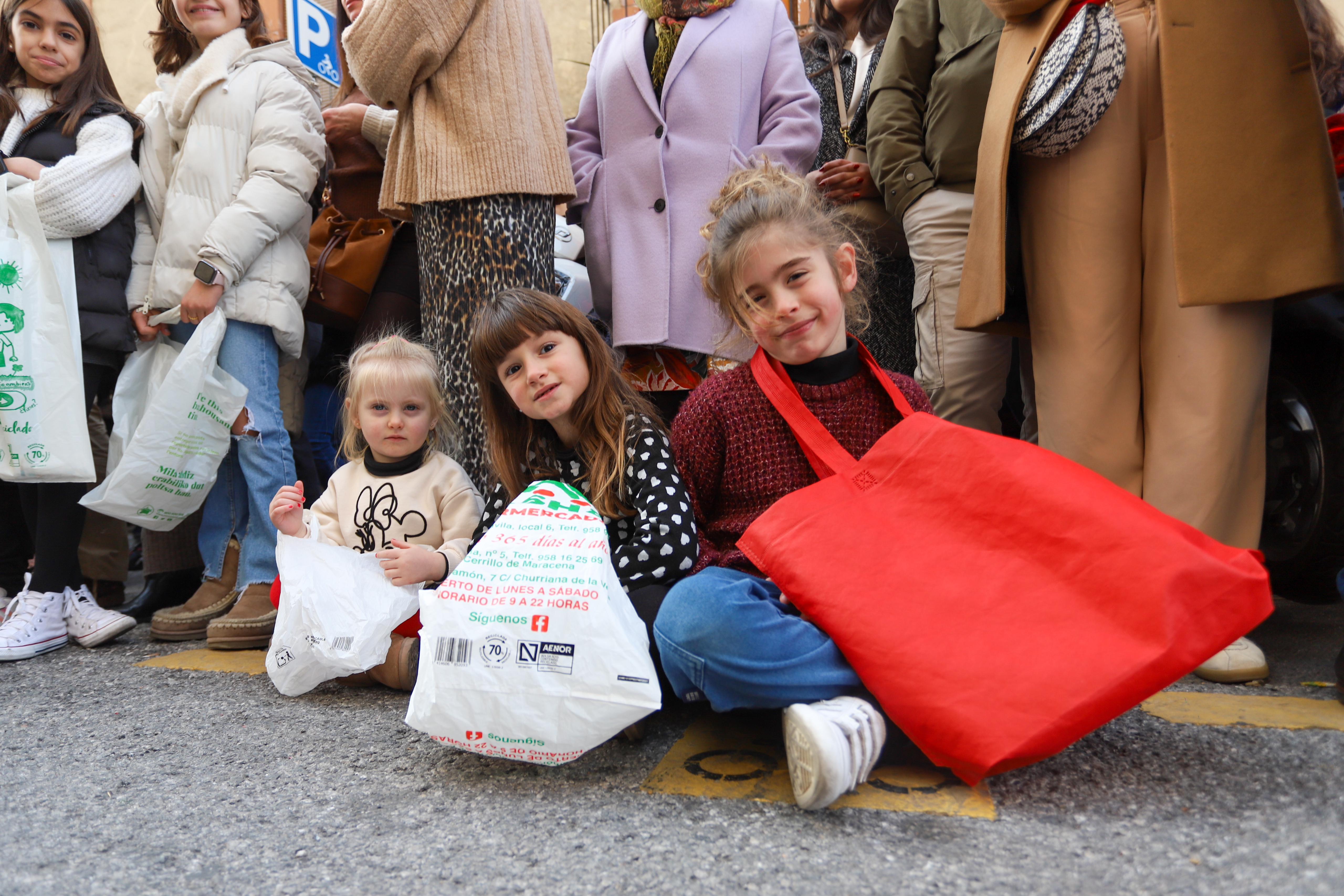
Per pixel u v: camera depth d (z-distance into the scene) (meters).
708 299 2.03
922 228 2.19
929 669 1.16
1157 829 1.05
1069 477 1.24
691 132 2.30
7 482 2.64
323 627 1.69
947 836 1.06
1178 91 1.62
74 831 1.17
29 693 1.90
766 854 1.02
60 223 2.28
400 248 2.58
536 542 1.32
